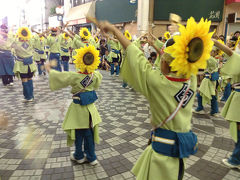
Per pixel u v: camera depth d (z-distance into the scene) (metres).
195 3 11.26
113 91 7.48
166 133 1.63
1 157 3.23
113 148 3.58
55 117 4.88
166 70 1.61
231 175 2.93
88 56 2.82
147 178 1.71
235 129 3.04
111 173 2.92
